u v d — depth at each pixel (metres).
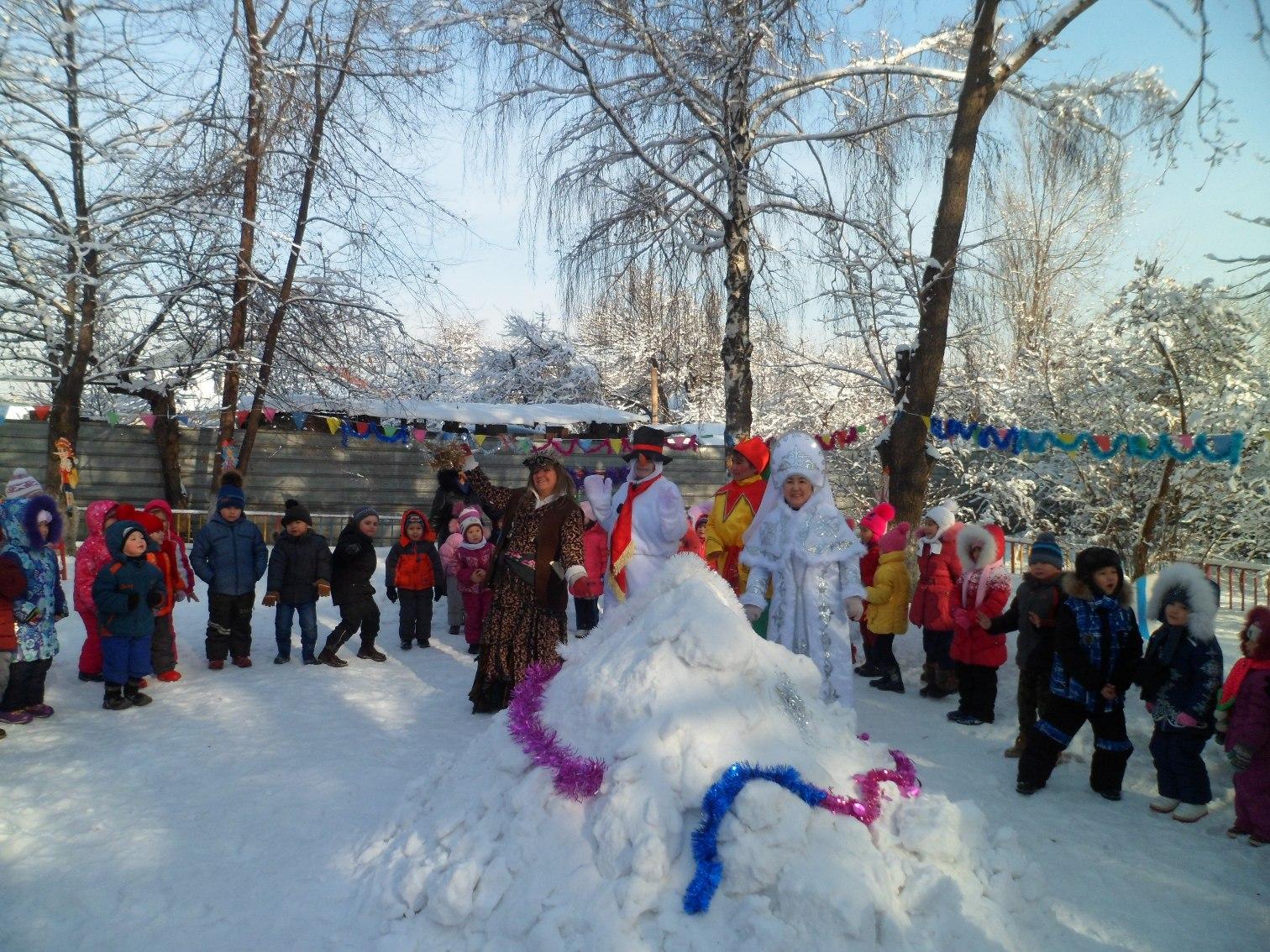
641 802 3.36
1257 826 4.68
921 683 8.27
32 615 6.49
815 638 5.72
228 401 15.62
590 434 22.59
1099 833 4.81
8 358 14.41
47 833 4.53
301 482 20.09
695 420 36.22
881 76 13.76
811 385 22.78
